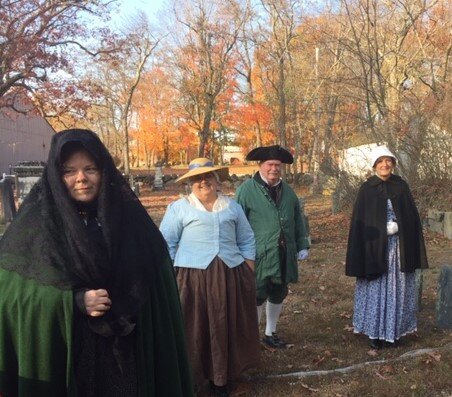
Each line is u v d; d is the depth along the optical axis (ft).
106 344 6.72
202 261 13.32
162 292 7.26
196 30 111.96
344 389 13.62
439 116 39.99
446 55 47.42
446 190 38.96
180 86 128.36
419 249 16.62
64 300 6.33
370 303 16.57
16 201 56.18
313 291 23.79
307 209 58.44
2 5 60.54
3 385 6.44
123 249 6.79
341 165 50.21
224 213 13.70
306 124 101.40
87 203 6.89
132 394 6.79
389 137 40.37
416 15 46.88
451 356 15.11
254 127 134.82
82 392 6.60
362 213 16.61
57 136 6.75
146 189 102.27
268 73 112.98
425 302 21.25
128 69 121.49
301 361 15.90
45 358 6.37
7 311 6.39
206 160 13.89
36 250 6.34
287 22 91.71
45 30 65.36
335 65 69.92
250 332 13.78
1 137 108.17
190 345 13.24
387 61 48.93
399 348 16.48
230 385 14.17
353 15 46.60
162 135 174.50
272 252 16.07
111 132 201.67
